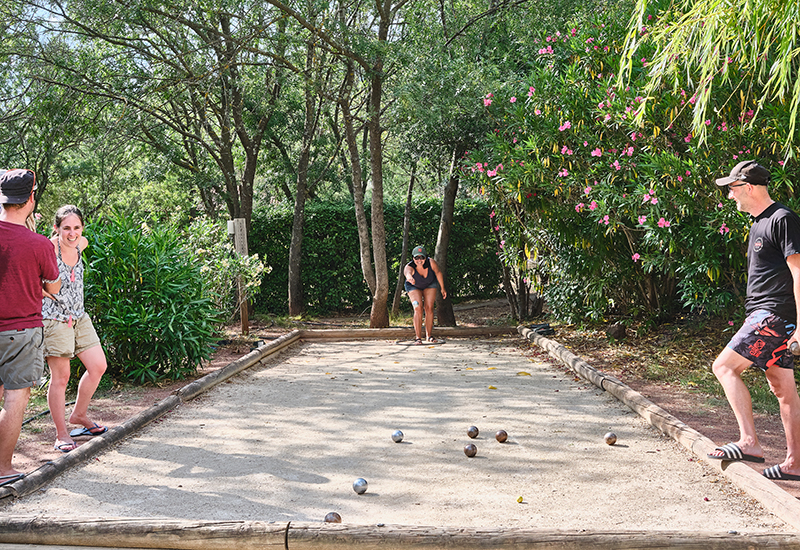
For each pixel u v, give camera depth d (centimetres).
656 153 747
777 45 600
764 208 400
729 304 811
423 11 1194
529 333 1001
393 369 794
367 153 1695
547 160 803
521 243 1029
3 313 388
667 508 354
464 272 1530
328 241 1480
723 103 664
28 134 1433
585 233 877
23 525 325
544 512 352
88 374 495
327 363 846
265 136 1442
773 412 542
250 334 1087
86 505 370
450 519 345
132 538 317
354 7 1351
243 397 645
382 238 1173
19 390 396
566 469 423
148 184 1702
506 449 469
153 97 1226
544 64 965
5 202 396
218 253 1038
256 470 430
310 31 1038
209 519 345
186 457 457
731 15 500
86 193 1841
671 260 780
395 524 309
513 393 649
